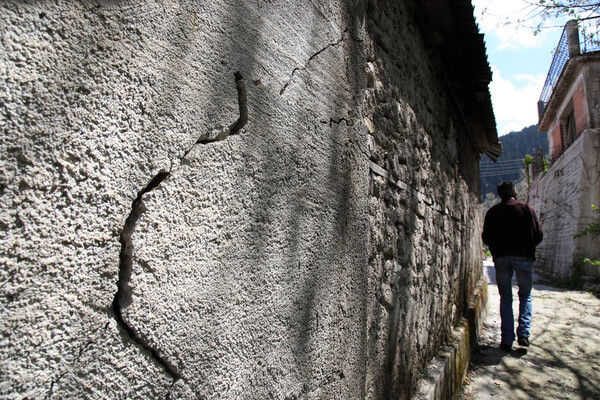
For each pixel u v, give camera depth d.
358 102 1.59
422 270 2.65
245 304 0.91
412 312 2.36
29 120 0.55
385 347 1.88
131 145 0.68
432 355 2.83
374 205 1.81
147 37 0.71
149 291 0.70
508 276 4.23
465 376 3.43
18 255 0.54
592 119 9.55
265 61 1.03
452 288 3.75
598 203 9.08
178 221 0.76
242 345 0.90
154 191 0.72
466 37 3.06
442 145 3.59
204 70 0.83
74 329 0.60
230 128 0.89
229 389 0.86
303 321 1.13
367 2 1.76
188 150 0.79
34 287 0.55
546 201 14.05
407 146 2.44
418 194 2.64
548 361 3.82
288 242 1.08
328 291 1.27
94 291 0.62
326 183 1.29
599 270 8.58
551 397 3.10
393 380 1.98
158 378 0.72
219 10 0.89
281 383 1.03
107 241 0.65
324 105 1.32
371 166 1.79
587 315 5.51
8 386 0.52
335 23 1.44
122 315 0.66
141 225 0.69
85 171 0.61
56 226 0.58
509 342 4.13
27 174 0.55
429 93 3.15
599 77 9.59
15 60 0.54
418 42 2.83
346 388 1.37
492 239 4.38
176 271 0.75
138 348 0.69
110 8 0.66
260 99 0.99
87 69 0.62
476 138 5.84
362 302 1.51
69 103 0.60
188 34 0.80
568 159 10.89
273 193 1.03
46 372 0.56
